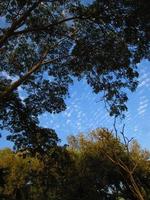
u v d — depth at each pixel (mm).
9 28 20781
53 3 22625
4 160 37500
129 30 20203
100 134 10977
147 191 35188
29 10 20391
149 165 38031
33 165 34438
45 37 23828
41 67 24672
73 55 22562
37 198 28656
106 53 22156
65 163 25859
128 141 10820
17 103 24250
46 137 24953
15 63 25016
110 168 35719
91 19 21250
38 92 25375
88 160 37250
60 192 29625
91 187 35719
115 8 20250
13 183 32969
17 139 24891
